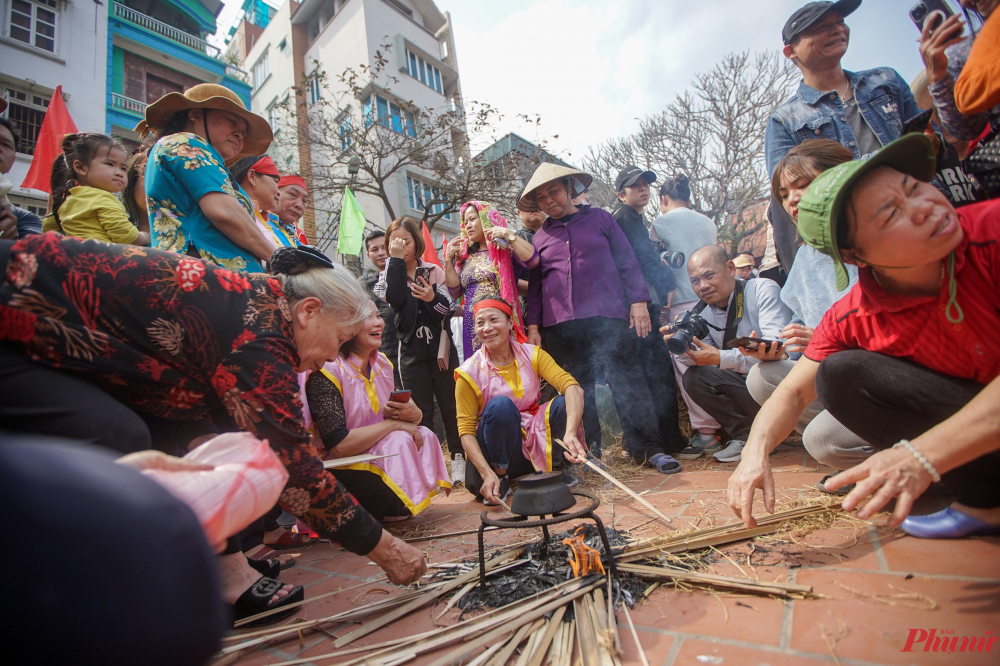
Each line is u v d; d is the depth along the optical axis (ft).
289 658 4.25
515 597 4.63
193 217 6.61
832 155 5.82
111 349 4.04
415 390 11.70
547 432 8.82
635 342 11.01
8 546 1.66
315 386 7.86
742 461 4.92
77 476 1.79
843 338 5.22
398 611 4.76
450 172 44.88
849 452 6.54
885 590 3.94
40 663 1.68
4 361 3.65
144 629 1.76
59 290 3.84
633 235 12.99
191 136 6.61
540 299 11.85
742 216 43.93
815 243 4.25
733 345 8.45
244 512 2.70
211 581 2.00
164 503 1.94
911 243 3.78
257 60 68.64
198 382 4.48
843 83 8.60
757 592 4.22
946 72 5.67
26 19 38.42
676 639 3.72
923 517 4.90
